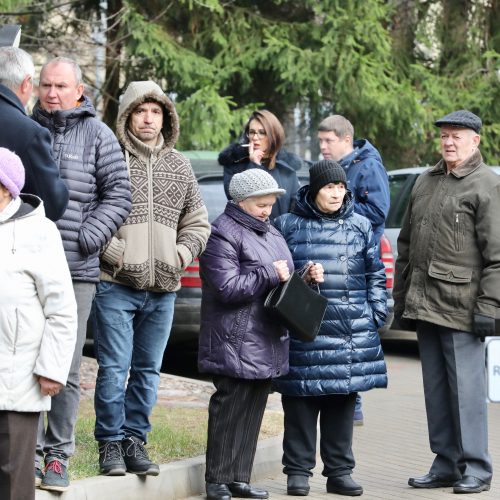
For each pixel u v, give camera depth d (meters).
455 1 49.19
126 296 16.83
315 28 43.97
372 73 44.22
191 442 19.11
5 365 12.64
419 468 19.89
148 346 17.27
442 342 18.45
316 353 17.50
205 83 42.03
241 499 17.27
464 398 18.17
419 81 47.31
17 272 12.67
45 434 16.84
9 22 31.48
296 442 17.81
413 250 18.70
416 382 29.06
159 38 41.00
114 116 43.12
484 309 17.92
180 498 17.23
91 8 40.19
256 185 16.95
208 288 17.02
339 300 17.64
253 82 44.88
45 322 12.87
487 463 18.22
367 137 45.78
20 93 14.80
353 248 17.86
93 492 15.98
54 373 12.74
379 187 22.05
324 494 17.92
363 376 17.70
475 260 18.20
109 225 15.88
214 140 41.16
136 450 16.81
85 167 15.87
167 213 16.94
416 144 46.59
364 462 20.30
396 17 48.78
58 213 14.69
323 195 17.78
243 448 17.27
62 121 15.84
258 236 17.11
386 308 18.16
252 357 16.73
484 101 47.31
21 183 12.75
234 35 43.25
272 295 16.69
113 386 16.69
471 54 49.03
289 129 47.19
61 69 16.02
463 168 18.38
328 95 45.00
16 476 12.76
